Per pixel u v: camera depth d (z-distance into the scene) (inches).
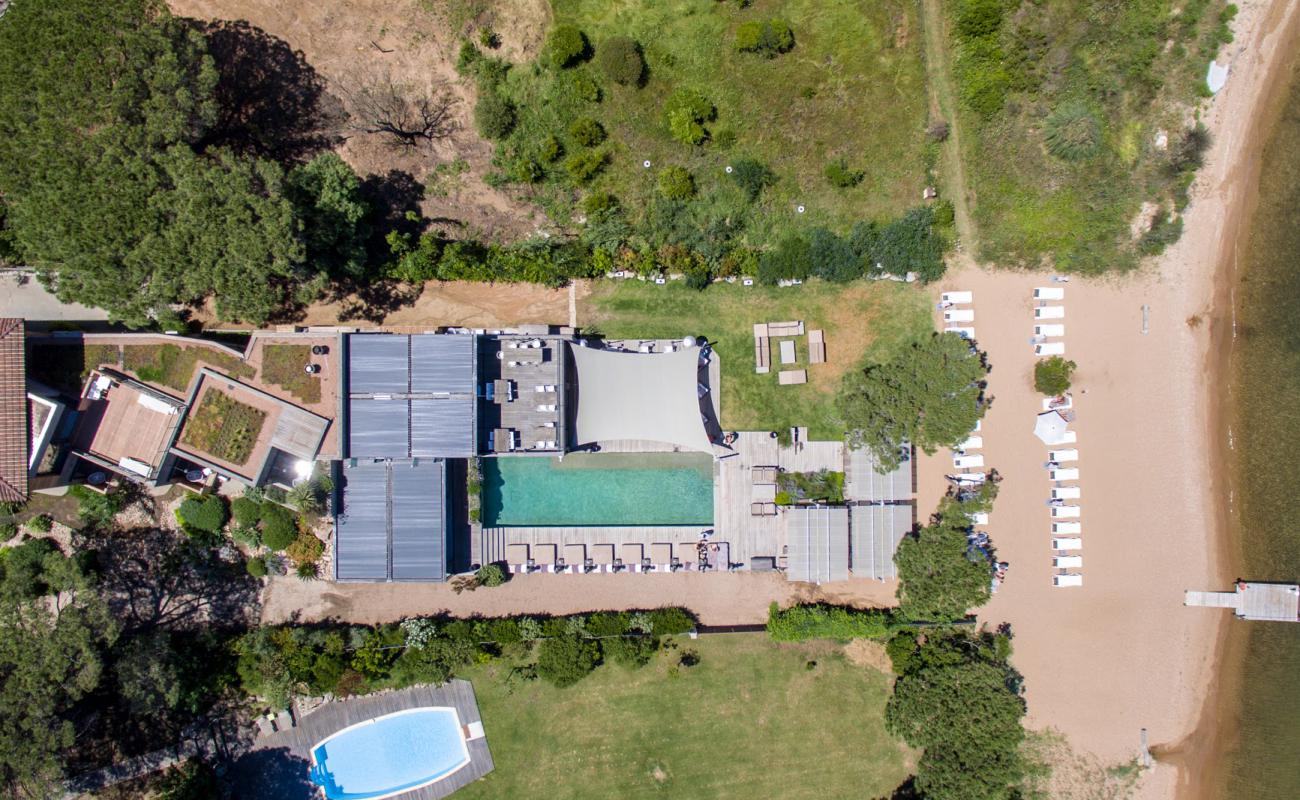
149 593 1668.3
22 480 1492.4
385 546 1627.7
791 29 1731.1
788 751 1731.1
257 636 1624.0
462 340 1596.9
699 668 1728.6
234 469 1579.7
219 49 1681.8
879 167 1738.4
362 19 1701.5
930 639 1721.2
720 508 1726.1
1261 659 1758.1
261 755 1678.2
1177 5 1721.2
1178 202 1729.8
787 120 1737.2
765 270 1696.6
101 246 1407.5
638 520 1742.1
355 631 1656.0
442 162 1713.8
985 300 1736.0
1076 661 1749.5
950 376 1609.3
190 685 1606.8
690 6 1726.1
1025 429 1740.9
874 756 1734.7
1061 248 1733.5
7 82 1384.1
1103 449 1748.3
